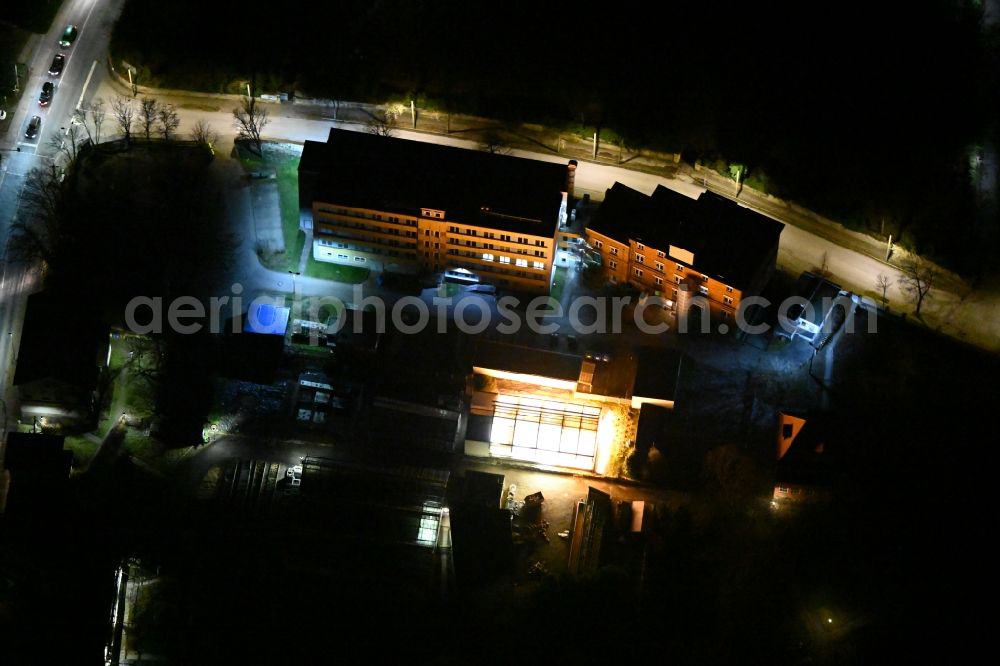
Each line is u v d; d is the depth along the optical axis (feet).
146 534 547.08
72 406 562.66
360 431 581.94
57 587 528.22
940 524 542.16
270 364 588.91
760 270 594.65
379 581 535.19
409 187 598.34
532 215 590.96
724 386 597.52
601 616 508.53
